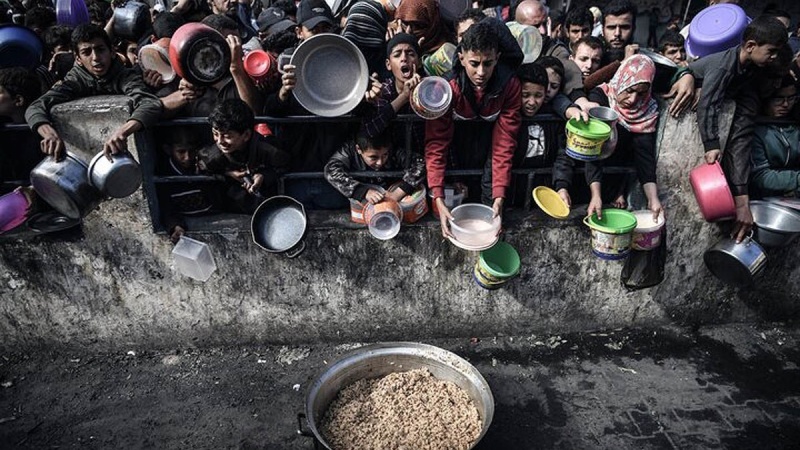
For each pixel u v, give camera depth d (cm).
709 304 369
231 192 318
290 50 309
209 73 275
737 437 291
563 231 331
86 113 279
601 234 297
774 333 373
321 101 284
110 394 319
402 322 353
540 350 353
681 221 337
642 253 320
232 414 304
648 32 984
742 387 325
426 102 269
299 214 304
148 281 328
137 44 419
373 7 322
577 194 352
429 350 296
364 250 326
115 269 323
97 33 289
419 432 268
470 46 257
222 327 347
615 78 303
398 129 320
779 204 318
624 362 344
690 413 306
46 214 301
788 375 335
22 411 307
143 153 294
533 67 294
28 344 344
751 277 322
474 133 321
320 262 328
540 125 318
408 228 322
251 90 297
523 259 338
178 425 298
